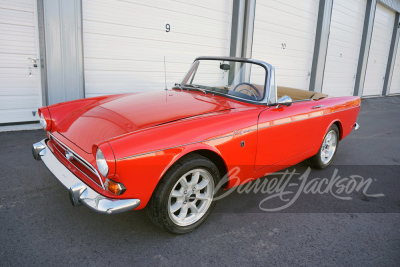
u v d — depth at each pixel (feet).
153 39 20.20
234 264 6.93
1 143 13.57
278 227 8.61
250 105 9.50
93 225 8.09
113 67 18.92
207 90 10.57
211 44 23.73
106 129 7.43
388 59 52.75
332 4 33.76
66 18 16.03
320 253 7.55
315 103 11.38
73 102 9.80
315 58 34.27
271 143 9.37
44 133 15.44
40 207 8.71
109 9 17.92
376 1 42.32
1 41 15.23
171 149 6.82
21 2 15.28
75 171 7.42
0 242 7.07
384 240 8.29
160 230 8.09
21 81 16.19
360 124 24.70
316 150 11.94
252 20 25.08
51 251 6.93
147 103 8.91
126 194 6.55
